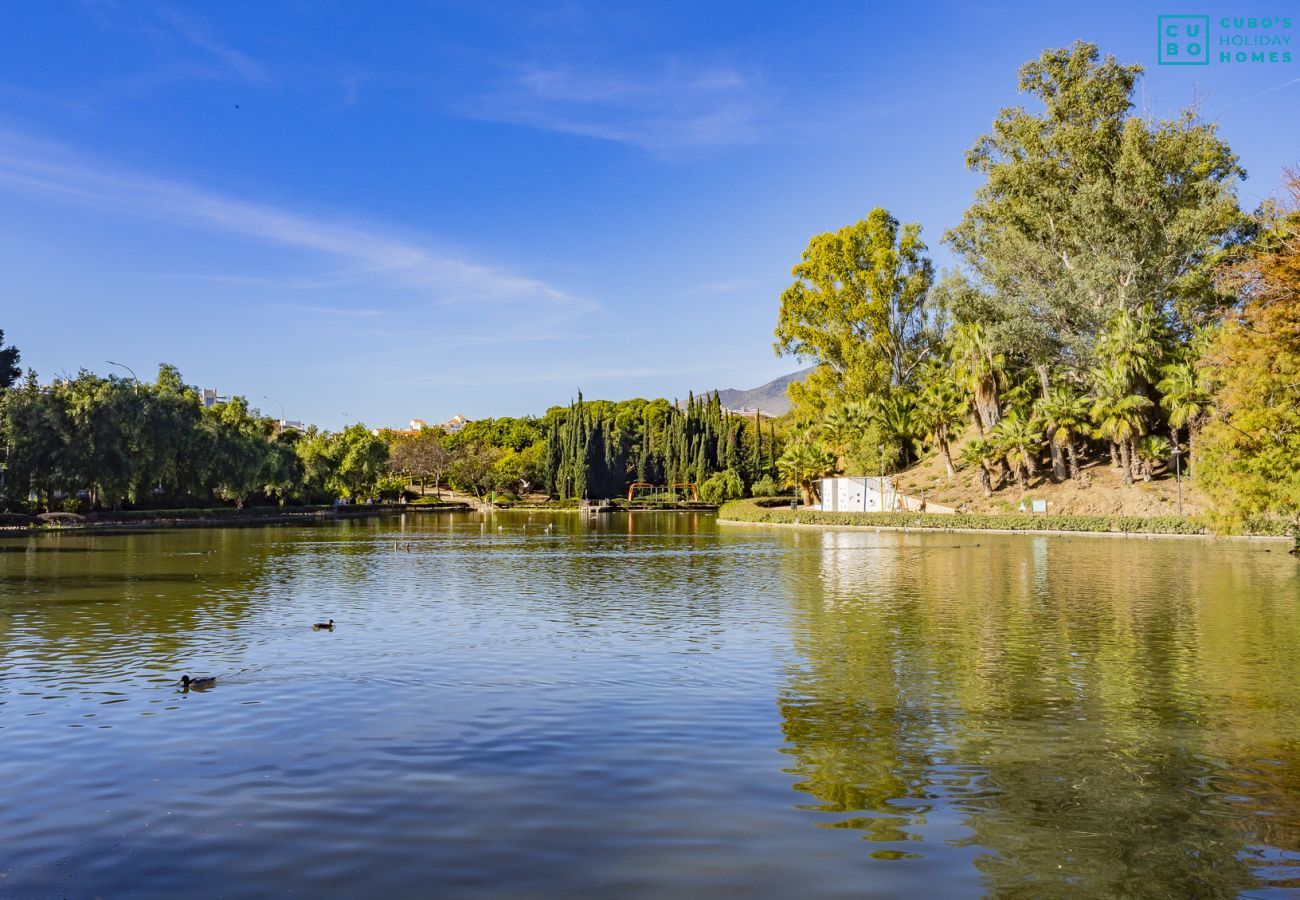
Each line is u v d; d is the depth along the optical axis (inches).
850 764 450.3
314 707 562.6
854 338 3725.4
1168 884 318.3
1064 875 325.4
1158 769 444.1
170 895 307.0
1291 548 1929.1
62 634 843.4
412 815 379.2
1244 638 818.2
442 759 455.8
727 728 516.1
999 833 363.9
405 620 947.3
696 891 309.4
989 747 480.1
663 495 5979.3
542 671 674.8
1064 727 519.5
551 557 1895.9
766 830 364.8
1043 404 3105.3
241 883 315.3
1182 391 2628.0
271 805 390.6
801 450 3865.7
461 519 4441.4
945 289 3324.3
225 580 1357.0
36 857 338.0
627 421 7416.3
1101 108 2940.5
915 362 3873.0
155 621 929.5
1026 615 973.2
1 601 1084.5
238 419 4237.2
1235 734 504.7
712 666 695.1
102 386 3046.3
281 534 2797.7
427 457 6643.7
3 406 2874.0
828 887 314.0
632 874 322.7
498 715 543.2
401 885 313.4
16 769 438.9
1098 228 2849.4
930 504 3326.8
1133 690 610.9
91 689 610.9
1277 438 1408.7
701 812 384.5
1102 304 2984.7
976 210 3235.7
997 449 3142.2
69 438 2901.1
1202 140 2817.4
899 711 555.5
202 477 3575.3
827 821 375.2
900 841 355.3
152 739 490.0
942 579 1380.4
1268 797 404.8
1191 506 2704.2
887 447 3673.7
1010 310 3056.1
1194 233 2728.8
